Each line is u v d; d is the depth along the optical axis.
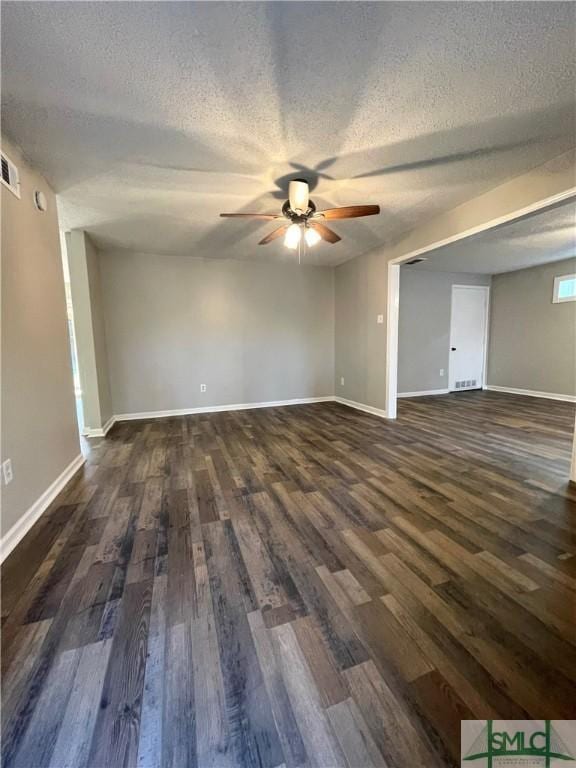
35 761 0.87
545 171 2.46
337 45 1.48
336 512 2.12
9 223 1.98
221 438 3.77
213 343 5.18
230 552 1.74
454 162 2.43
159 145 2.17
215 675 1.09
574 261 5.54
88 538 1.88
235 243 4.31
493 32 1.43
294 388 5.75
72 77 1.62
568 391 5.75
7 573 1.60
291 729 0.94
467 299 6.74
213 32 1.40
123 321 4.70
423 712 0.98
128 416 4.81
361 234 4.06
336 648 1.19
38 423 2.22
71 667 1.12
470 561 1.65
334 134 2.09
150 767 0.86
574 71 1.65
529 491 2.38
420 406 5.43
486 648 1.19
